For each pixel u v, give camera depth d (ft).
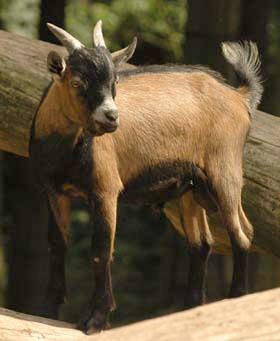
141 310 97.66
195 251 54.19
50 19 79.77
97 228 48.49
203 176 52.08
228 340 35.81
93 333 47.26
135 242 103.96
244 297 38.91
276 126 58.95
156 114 50.55
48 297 50.29
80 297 99.96
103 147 48.47
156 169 50.62
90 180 48.26
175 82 51.96
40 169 48.91
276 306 37.63
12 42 62.23
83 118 46.26
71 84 46.24
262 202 57.06
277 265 81.25
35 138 48.70
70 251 104.83
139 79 51.52
